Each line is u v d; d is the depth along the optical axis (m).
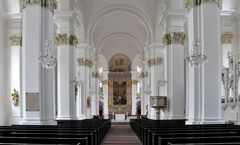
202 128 8.96
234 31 16.36
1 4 15.45
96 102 32.59
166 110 17.39
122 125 29.09
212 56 10.84
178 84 17.08
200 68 11.02
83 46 24.52
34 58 11.24
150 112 24.25
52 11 12.13
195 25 11.30
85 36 24.55
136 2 24.47
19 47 15.66
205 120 10.62
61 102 16.34
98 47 32.88
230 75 13.55
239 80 13.69
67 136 7.16
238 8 16.02
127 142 13.70
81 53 24.47
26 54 11.27
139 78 40.66
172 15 17.17
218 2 11.13
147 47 27.72
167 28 17.45
